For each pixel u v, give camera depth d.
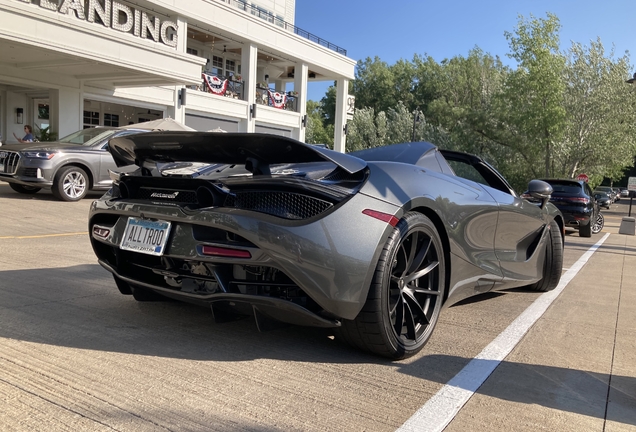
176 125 12.25
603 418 2.13
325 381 2.36
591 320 3.74
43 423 1.85
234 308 2.50
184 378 2.31
